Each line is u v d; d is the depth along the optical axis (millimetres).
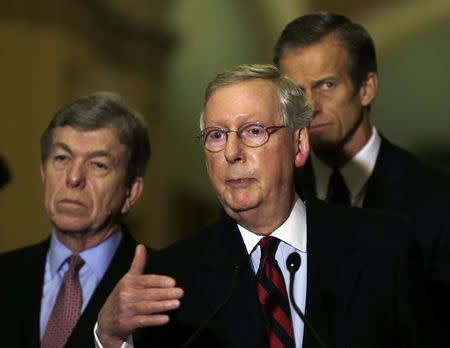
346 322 2535
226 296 2578
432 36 9383
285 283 2607
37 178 8836
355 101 3398
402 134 9508
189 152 10586
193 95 10562
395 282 2611
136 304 2230
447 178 3410
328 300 2566
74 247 3293
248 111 2514
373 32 9586
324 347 2293
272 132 2529
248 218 2590
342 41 3359
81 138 3260
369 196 3408
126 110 3359
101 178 3270
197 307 2590
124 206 3396
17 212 8695
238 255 2631
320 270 2607
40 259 3350
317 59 3318
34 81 9031
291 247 2641
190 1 10492
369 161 3471
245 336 2518
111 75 9906
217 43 10453
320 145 3375
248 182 2523
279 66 3402
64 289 3229
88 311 3102
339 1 9727
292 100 2586
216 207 10500
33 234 8680
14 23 9008
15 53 9023
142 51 10258
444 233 3270
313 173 3596
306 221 2715
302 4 9984
